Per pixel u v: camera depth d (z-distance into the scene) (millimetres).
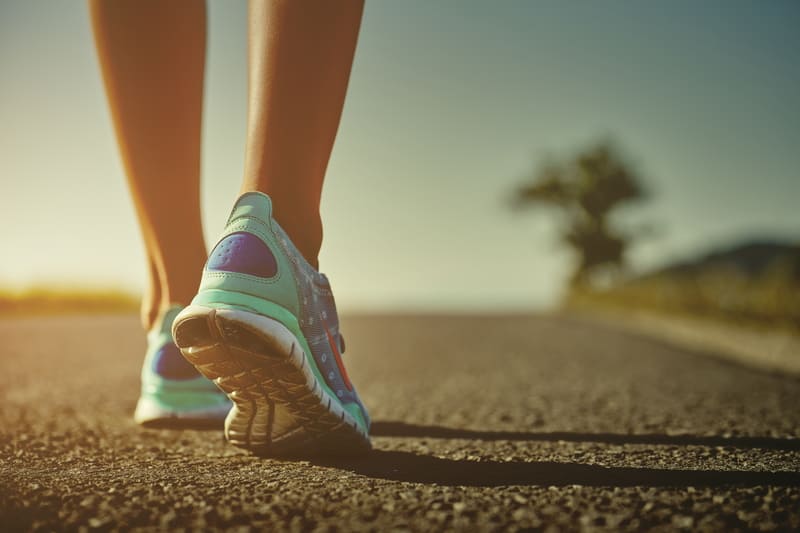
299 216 1381
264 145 1371
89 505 1091
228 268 1301
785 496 1126
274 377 1318
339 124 1434
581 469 1352
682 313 8820
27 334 5414
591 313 12328
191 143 1874
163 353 1881
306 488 1205
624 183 20219
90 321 6785
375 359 4375
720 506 1074
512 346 5395
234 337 1261
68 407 2320
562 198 20391
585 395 2764
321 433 1446
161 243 1883
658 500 1107
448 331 7156
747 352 5273
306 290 1383
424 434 1862
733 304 7492
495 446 1651
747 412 2260
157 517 1033
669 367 3957
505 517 1030
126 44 1771
